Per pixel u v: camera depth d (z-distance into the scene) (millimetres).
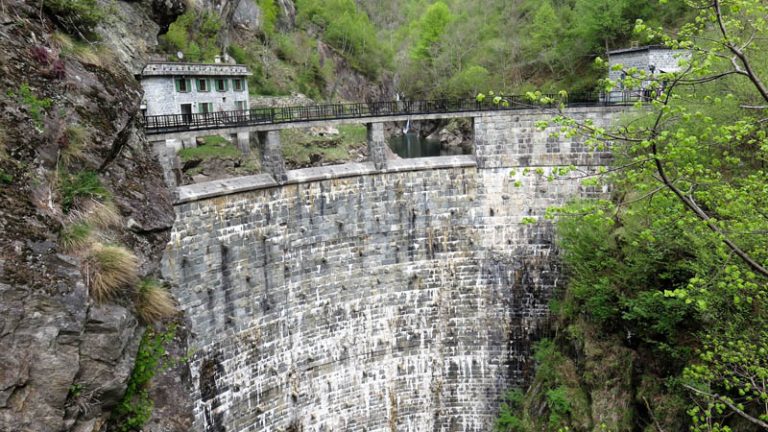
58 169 13094
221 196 30906
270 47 99938
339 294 36750
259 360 33469
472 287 39688
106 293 12242
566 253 35781
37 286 10797
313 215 35156
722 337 20484
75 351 11062
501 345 40094
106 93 15562
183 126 30141
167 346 14883
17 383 10047
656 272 27141
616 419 28250
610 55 47406
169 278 28641
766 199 15648
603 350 30750
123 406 12938
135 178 15992
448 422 40656
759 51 22578
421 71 104688
